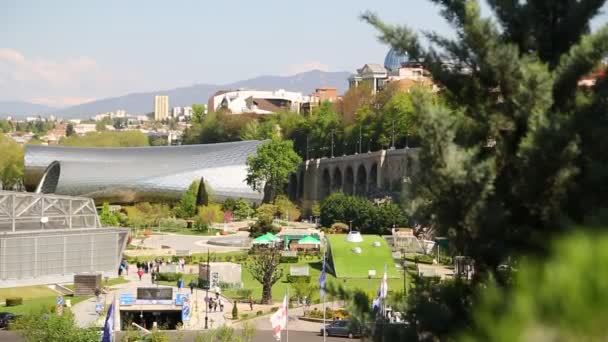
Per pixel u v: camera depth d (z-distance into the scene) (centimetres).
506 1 3225
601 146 2855
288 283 16688
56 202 16738
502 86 3033
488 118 3064
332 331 11625
